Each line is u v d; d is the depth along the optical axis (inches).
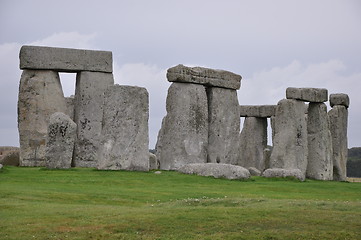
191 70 1851.6
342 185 1617.9
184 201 1117.1
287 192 1385.3
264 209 1045.8
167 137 1829.5
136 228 934.4
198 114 1851.6
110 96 1587.1
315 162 1889.8
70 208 1038.4
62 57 1907.0
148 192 1259.8
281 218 997.2
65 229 922.7
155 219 971.3
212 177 1541.6
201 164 1603.1
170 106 1835.6
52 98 1892.2
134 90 1598.2
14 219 960.9
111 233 914.1
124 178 1437.0
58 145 1563.7
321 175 1879.9
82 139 1909.4
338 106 2074.3
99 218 974.4
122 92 1589.6
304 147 1851.6
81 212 1008.2
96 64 1937.7
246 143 2314.2
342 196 1357.0
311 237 923.4
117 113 1582.2
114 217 979.3
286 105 1841.8
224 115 1930.4
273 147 1852.9
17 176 1405.0
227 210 1033.5
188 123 1828.2
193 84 1859.0
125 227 935.0
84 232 912.9
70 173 1471.5
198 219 977.5
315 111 1903.3
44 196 1140.5
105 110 1585.9
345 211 1052.5
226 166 1557.6
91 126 1919.3
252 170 1995.6
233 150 1947.6
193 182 1453.0
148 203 1135.6
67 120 1577.3
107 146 1572.3
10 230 911.0
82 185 1321.4
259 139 2309.3
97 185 1336.1
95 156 1918.1
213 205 1091.9
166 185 1387.8
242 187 1413.6
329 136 1921.8
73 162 1892.2
